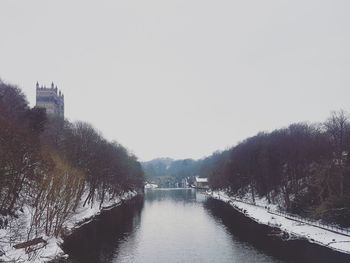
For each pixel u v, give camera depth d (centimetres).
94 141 14075
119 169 16488
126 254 7044
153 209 14712
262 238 8488
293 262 6366
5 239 6347
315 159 12331
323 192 10200
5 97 12244
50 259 6141
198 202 18325
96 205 13775
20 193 8194
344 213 8656
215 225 10494
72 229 8988
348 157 10519
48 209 7619
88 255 6844
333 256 6612
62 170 8369
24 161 7825
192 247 7681
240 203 16212
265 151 15175
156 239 8475
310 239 8062
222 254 7056
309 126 17725
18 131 7894
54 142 12456
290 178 13088
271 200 15150
